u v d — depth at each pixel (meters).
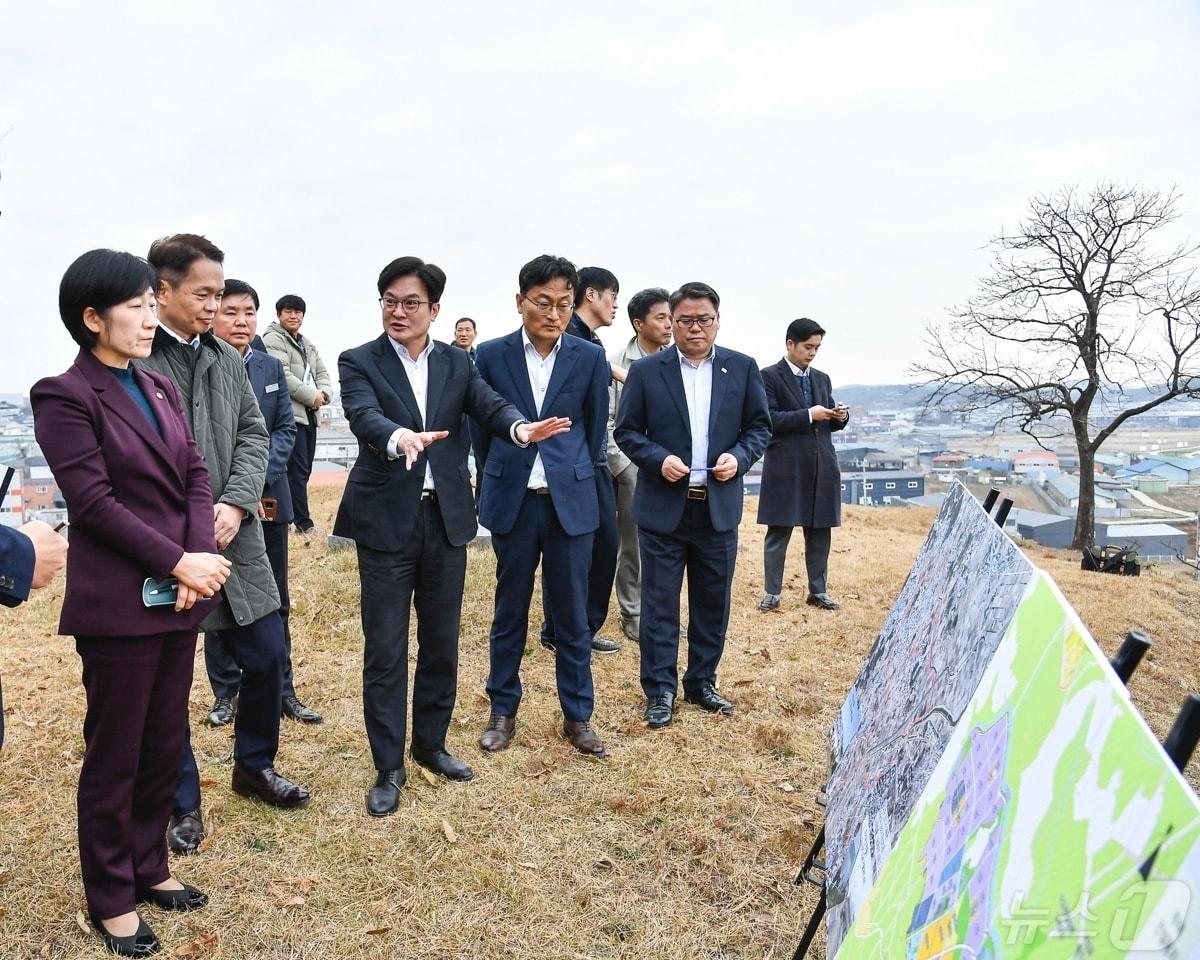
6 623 5.73
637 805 3.37
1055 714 1.13
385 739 3.38
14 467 2.33
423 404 3.39
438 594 3.47
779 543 6.29
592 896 2.83
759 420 4.37
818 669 5.11
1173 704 5.28
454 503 3.43
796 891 2.88
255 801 3.33
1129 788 0.90
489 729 3.91
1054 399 22.77
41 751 3.76
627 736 4.05
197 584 2.38
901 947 1.34
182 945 2.50
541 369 3.85
